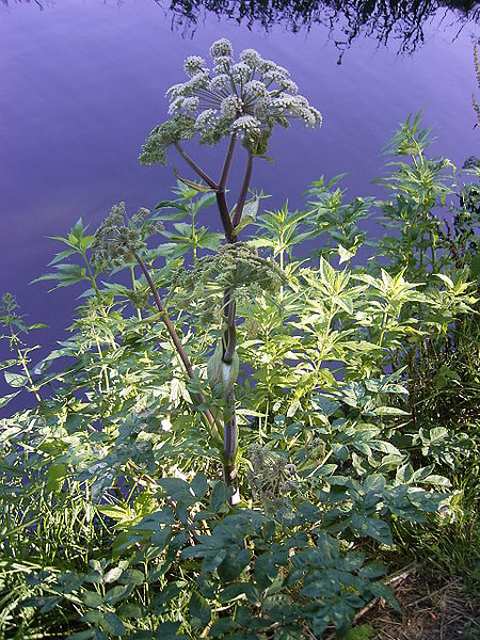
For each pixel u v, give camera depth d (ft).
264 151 8.56
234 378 9.02
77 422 9.59
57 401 10.52
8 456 10.02
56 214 22.17
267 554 7.34
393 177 15.43
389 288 11.75
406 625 9.20
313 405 10.86
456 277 14.02
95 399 10.35
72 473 10.16
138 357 11.13
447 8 45.09
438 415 13.33
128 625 8.38
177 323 11.18
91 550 10.34
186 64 9.03
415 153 15.46
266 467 8.32
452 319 12.78
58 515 10.57
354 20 43.39
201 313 8.48
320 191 15.11
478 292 15.21
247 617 7.15
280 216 12.17
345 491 8.27
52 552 10.09
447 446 10.56
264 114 8.33
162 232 9.84
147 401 9.62
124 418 9.80
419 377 13.48
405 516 8.04
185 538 7.79
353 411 11.41
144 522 7.88
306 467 9.34
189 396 9.60
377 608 9.47
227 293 8.57
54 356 11.21
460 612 9.35
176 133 8.63
